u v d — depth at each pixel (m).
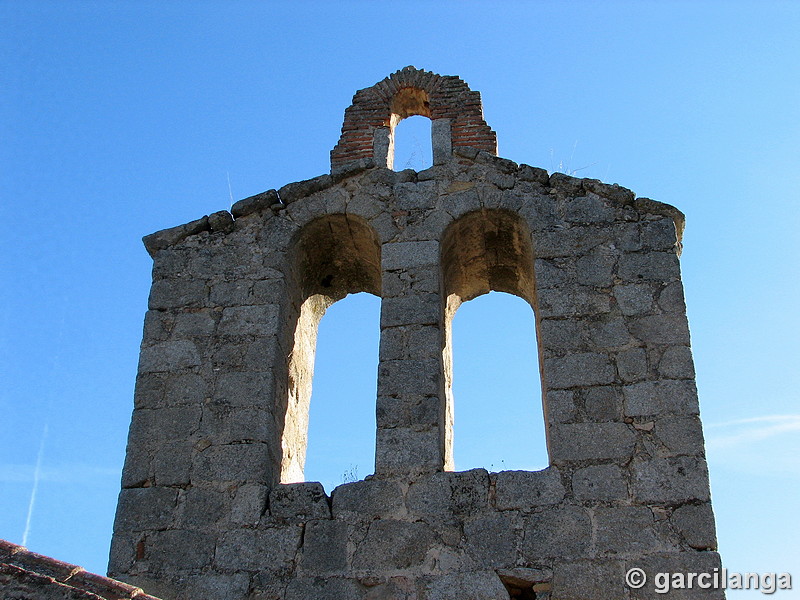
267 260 12.09
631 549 9.42
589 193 12.12
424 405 10.62
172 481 10.43
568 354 10.76
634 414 10.23
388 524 9.90
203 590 9.69
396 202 12.37
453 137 13.28
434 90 14.00
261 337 11.41
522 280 13.02
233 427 10.73
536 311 11.96
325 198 12.55
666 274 11.27
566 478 9.92
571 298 11.19
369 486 10.16
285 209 12.54
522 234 12.29
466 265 12.98
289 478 11.41
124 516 10.24
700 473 9.77
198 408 10.91
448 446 11.70
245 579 9.72
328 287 13.38
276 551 9.88
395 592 9.49
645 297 11.11
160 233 12.44
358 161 12.77
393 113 14.21
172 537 10.05
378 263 12.84
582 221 11.85
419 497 10.02
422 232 12.02
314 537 9.91
